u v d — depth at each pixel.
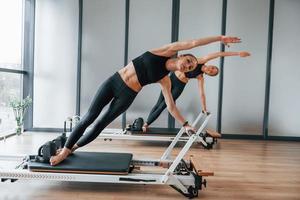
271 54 6.66
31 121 6.79
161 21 6.73
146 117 6.80
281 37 6.66
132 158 3.66
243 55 4.07
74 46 6.77
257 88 6.71
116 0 6.72
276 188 3.38
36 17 6.71
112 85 3.11
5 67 6.01
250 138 6.73
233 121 6.74
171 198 2.99
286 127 6.73
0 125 5.93
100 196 3.00
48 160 3.15
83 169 3.01
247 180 3.64
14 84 6.39
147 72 3.00
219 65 6.66
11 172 3.01
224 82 6.70
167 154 4.10
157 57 2.98
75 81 6.79
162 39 6.75
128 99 3.11
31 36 6.67
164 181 2.99
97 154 3.55
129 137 5.52
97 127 3.25
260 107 6.73
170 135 5.88
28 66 6.71
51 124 6.82
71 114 6.82
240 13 6.66
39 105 6.80
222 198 3.03
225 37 2.89
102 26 6.75
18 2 6.47
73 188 3.20
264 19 6.66
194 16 6.71
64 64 6.77
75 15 6.74
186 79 5.16
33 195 2.97
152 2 6.70
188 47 2.93
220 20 6.69
